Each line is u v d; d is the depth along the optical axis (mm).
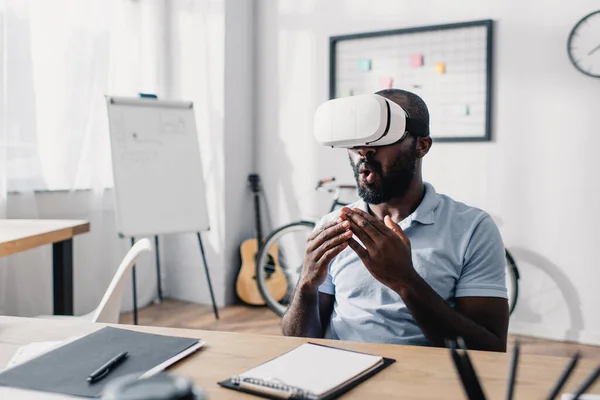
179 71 3406
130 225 2789
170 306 3367
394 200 1159
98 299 3012
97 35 2928
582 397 623
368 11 3156
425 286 935
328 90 3293
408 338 1079
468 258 1100
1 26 2441
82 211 2912
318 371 697
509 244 2842
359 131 1010
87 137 2898
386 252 911
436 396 648
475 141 2889
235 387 668
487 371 729
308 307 1063
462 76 2910
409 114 1102
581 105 2660
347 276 1152
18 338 877
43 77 2697
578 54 2641
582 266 2695
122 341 805
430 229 1127
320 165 3348
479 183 2898
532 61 2752
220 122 3309
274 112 3480
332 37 3234
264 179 3537
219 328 2941
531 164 2779
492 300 1066
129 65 3180
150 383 363
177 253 3514
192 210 3006
